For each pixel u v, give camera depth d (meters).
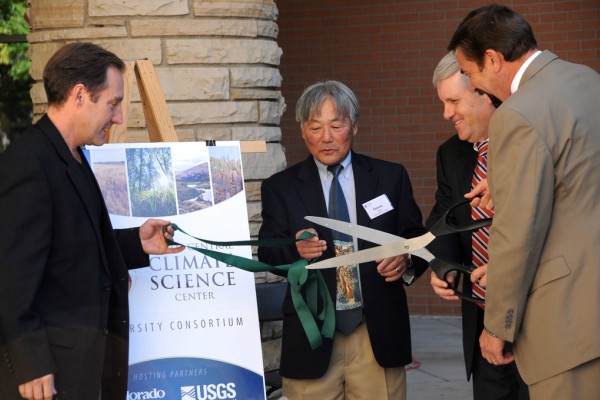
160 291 3.31
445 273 3.20
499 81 2.96
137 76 3.83
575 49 7.95
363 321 3.47
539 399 2.87
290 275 3.25
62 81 2.90
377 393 3.47
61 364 2.82
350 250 3.47
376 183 3.54
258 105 4.78
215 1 4.67
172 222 3.38
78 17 4.65
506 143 2.78
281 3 8.35
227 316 3.35
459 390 5.92
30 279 2.71
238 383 3.32
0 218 2.74
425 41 8.16
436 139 8.20
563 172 2.76
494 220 2.83
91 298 2.88
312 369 3.42
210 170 3.48
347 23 8.27
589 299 2.75
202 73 4.64
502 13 2.93
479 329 3.54
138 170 3.38
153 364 3.26
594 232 2.77
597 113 2.82
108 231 3.02
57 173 2.83
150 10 4.59
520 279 2.79
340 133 3.47
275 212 3.58
